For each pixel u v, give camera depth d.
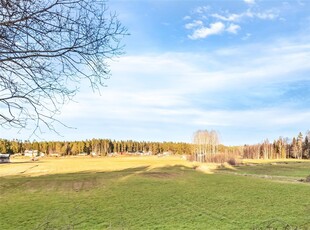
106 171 110.88
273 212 38.38
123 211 40.66
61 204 46.66
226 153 169.88
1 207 45.00
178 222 34.81
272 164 157.12
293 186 62.38
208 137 175.50
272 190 56.81
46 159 189.75
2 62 3.82
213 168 125.81
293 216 35.69
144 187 64.31
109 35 3.99
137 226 33.06
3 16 3.61
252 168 128.00
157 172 101.19
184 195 52.97
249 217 36.34
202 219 36.03
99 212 40.06
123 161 174.00
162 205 44.59
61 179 80.62
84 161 173.00
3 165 137.62
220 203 45.28
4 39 3.71
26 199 52.03
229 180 75.50
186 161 174.88
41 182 73.62
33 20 3.71
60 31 3.81
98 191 60.00
